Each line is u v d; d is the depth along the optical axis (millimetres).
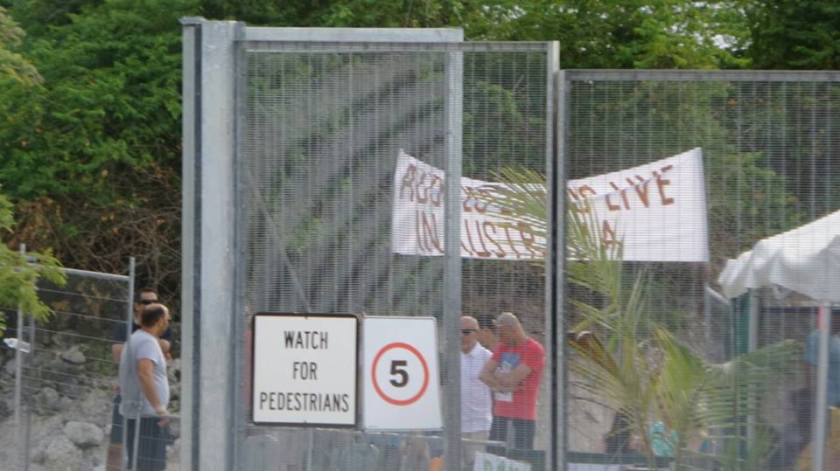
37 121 53594
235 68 22078
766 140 21062
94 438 31906
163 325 32469
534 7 63812
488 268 21484
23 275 29891
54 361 32531
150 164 54719
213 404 21984
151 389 31359
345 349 21734
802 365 20938
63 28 56344
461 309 21547
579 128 21266
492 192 21484
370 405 21625
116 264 56125
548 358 21219
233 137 22078
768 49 60938
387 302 21750
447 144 21609
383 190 21875
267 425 21828
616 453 21188
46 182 53500
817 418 20906
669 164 21172
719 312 21078
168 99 54469
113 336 31812
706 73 21062
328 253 21922
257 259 22062
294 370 21828
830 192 21000
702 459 21109
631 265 21172
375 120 21875
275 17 57125
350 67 21938
